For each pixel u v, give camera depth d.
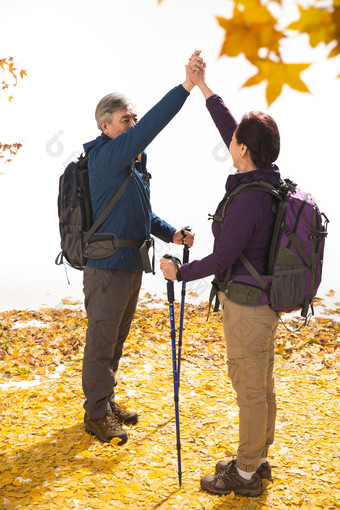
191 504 2.52
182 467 2.85
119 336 3.38
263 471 2.70
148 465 2.87
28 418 3.43
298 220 2.37
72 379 4.15
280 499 2.58
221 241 2.33
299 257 2.38
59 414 3.50
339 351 4.81
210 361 4.61
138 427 3.32
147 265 3.06
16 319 5.77
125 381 4.10
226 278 2.42
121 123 3.02
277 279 2.36
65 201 3.14
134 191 3.04
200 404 3.69
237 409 3.62
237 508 2.50
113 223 3.01
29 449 3.03
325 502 2.55
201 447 3.09
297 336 5.14
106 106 3.00
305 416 3.50
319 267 2.46
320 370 4.39
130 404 3.65
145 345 4.91
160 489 2.64
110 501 2.53
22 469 2.80
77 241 3.09
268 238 2.38
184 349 4.87
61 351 4.80
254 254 2.38
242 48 0.81
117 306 3.06
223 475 2.63
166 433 3.25
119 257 3.02
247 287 2.37
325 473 2.82
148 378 4.19
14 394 3.82
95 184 2.99
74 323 5.59
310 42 0.81
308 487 2.68
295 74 0.83
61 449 3.02
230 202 2.37
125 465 2.86
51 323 5.61
